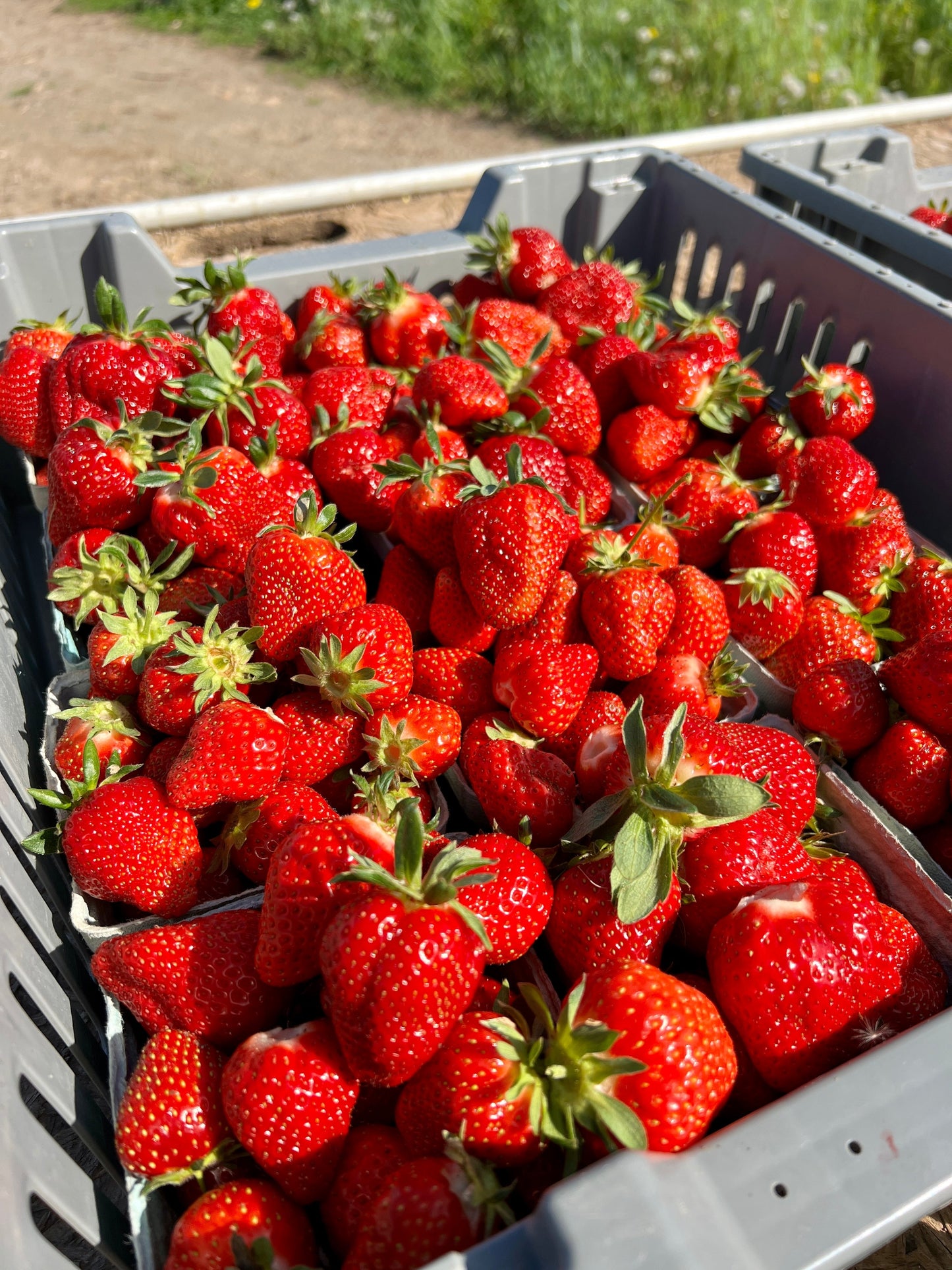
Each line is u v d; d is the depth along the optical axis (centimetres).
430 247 41
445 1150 18
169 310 39
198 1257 17
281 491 30
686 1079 17
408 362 37
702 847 21
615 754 22
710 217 42
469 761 24
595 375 35
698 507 32
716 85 102
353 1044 18
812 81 100
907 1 110
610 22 110
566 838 21
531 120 104
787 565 30
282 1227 18
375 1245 17
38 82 113
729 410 34
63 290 38
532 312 37
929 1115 16
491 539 25
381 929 18
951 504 35
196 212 42
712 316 37
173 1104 19
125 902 24
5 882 22
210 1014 20
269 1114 18
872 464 38
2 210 85
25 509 40
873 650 29
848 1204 15
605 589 26
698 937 21
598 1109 16
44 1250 16
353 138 100
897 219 39
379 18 118
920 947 22
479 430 32
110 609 27
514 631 27
